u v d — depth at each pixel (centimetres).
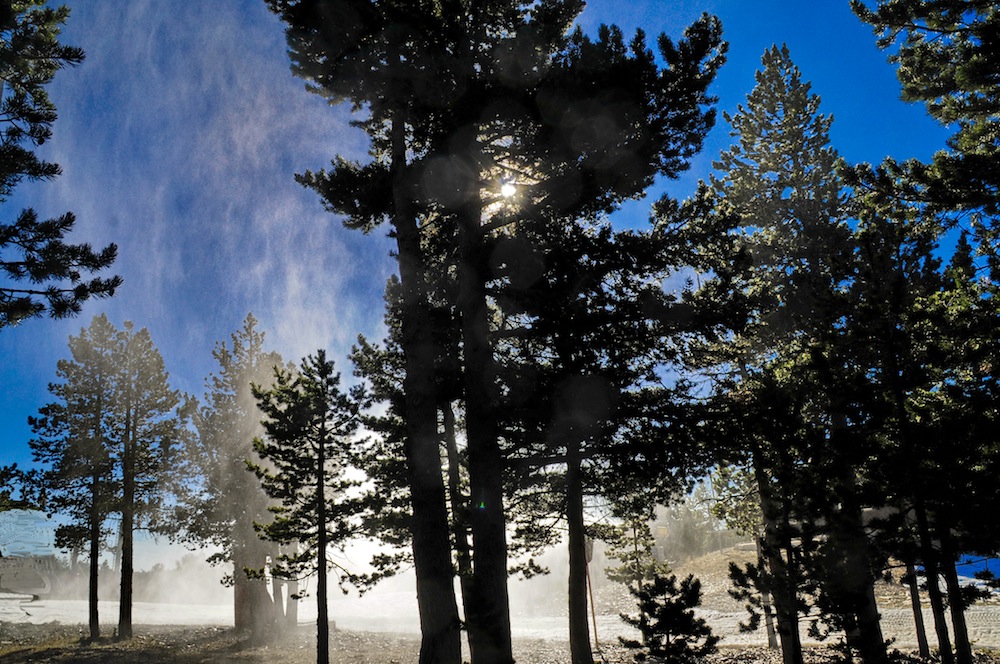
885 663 1251
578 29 1338
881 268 1292
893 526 1187
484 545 1309
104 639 2714
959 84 1585
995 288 1367
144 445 3005
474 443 1373
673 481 1587
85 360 3028
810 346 1348
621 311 1416
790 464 1310
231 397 3284
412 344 1418
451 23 1423
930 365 1216
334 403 1898
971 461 1164
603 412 1397
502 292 1470
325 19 1396
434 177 1446
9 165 1455
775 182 2458
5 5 1584
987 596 1136
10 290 1449
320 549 1831
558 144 1348
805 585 1242
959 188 1484
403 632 3158
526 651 2328
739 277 1527
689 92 1263
